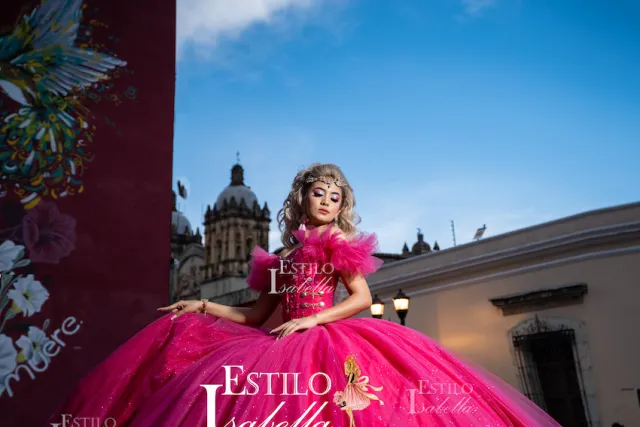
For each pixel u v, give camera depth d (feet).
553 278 40.98
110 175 13.20
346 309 5.85
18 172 11.96
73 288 12.09
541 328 40.55
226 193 165.37
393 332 5.60
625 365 36.06
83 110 13.12
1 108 12.09
